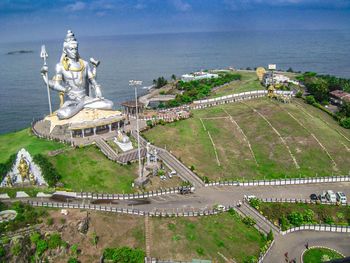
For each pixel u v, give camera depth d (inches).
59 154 4564.5
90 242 3430.1
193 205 3964.1
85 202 3922.2
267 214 3914.9
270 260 3321.9
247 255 3368.6
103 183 4227.4
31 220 3501.5
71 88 5497.1
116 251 3260.3
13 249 3213.6
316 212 3973.9
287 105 6614.2
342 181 4571.9
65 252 3329.2
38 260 3270.2
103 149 4825.3
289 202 4060.0
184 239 3437.5
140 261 3203.7
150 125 5713.6
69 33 5388.8
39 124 5728.3
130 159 4675.2
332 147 5206.7
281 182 4485.7
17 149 4736.7
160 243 3385.8
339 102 7081.7
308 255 3385.8
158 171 4505.4
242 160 4913.9
